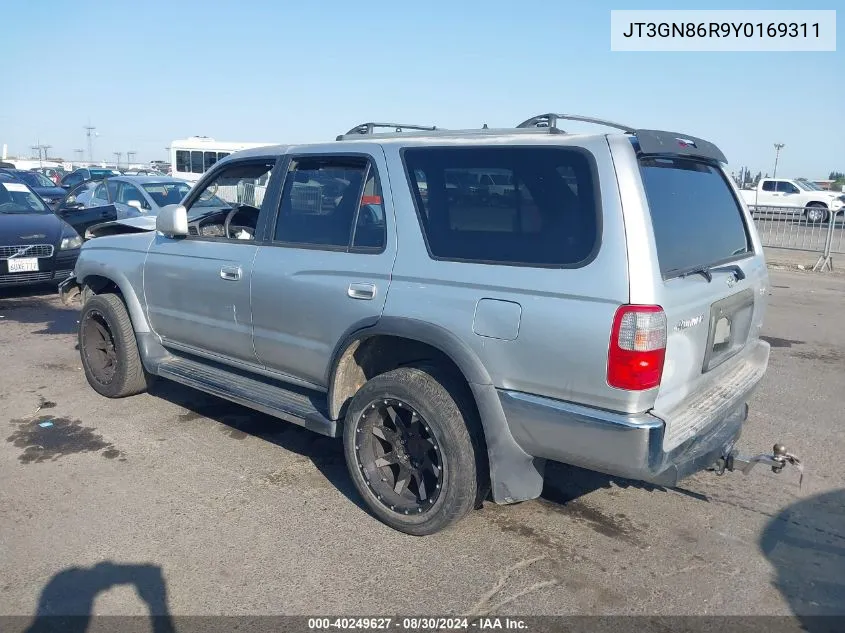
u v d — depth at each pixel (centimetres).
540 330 311
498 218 335
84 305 570
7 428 508
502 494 342
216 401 570
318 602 314
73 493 411
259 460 460
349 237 391
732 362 387
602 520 390
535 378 316
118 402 564
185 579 329
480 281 331
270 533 370
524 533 375
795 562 351
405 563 345
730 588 329
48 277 990
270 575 333
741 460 355
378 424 376
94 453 467
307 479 434
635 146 324
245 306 438
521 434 328
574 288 304
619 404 297
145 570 336
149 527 374
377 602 315
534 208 324
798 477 447
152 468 446
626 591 325
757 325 414
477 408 344
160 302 508
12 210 1038
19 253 953
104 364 575
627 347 291
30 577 329
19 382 613
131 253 531
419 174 366
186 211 489
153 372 522
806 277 1380
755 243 425
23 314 905
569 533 375
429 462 360
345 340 378
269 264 421
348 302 378
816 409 573
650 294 293
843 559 354
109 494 410
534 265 318
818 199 2967
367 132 445
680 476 311
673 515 396
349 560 346
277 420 532
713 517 395
